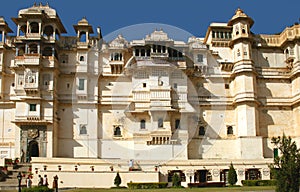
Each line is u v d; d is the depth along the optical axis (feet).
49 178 157.79
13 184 148.36
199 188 135.64
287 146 75.10
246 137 207.72
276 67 228.84
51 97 202.39
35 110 199.21
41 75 204.54
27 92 199.82
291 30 226.58
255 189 124.88
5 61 216.95
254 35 231.91
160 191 117.70
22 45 207.92
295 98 219.61
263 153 213.87
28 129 198.49
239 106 214.28
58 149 205.26
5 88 214.48
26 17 207.10
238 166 178.19
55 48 211.82
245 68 215.51
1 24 217.77
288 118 222.28
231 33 230.48
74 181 157.28
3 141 207.72
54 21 212.23
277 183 73.10
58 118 209.46
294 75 220.64
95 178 157.07
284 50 230.48
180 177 164.55
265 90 224.53
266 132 217.97
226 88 221.05
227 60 226.58
